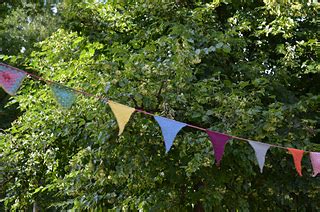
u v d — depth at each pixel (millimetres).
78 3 6422
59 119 5496
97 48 5746
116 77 4703
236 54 5680
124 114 3309
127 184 5137
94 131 4766
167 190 4918
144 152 4785
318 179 4957
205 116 4582
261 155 3543
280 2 5648
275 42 6207
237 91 4746
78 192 5445
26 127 6098
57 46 5809
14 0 13352
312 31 6086
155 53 5070
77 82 5273
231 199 4984
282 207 5336
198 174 4738
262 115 4824
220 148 3412
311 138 5582
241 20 6094
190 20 5934
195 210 5305
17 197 6621
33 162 6215
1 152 6586
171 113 4586
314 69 5594
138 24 6367
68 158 6020
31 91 6176
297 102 5277
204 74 5496
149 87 4582
